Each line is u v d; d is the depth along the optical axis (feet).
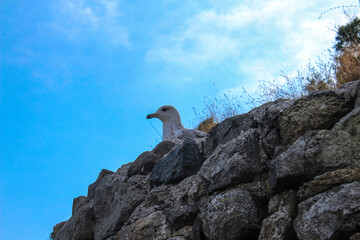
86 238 18.94
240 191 11.48
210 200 12.23
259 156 11.87
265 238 10.00
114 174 18.99
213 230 11.46
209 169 13.24
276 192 10.47
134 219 15.70
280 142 11.37
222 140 13.88
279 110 11.67
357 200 8.14
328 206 8.56
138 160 17.58
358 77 19.33
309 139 9.97
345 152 9.01
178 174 14.93
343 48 22.33
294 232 9.46
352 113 9.40
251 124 12.80
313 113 10.56
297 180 9.81
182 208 13.55
